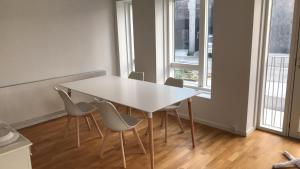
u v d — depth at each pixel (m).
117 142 3.30
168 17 4.27
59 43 4.16
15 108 3.76
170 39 4.38
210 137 3.35
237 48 3.18
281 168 2.58
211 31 3.82
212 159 2.81
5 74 3.65
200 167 2.66
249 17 3.00
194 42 4.07
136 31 4.47
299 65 2.98
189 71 4.25
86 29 4.48
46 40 3.99
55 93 4.18
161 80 4.46
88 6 4.43
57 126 3.92
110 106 2.50
